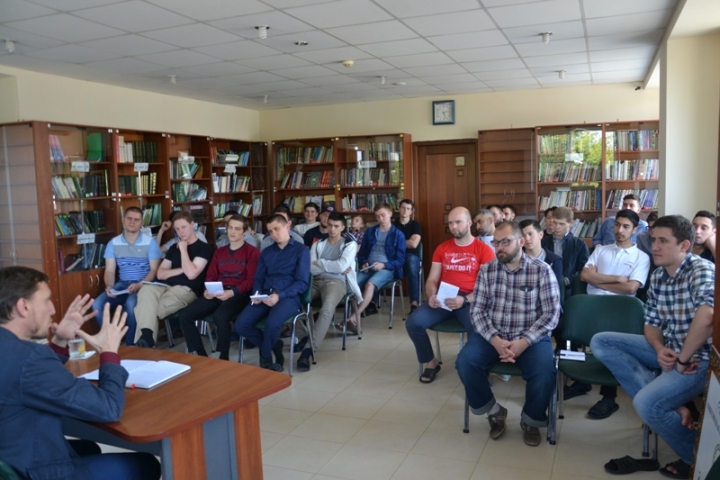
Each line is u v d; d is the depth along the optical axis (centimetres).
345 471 297
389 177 801
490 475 288
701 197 464
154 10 388
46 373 179
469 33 468
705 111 457
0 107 560
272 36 463
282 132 878
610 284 395
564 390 395
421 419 364
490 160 759
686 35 447
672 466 281
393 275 615
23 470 177
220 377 233
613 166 706
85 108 619
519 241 340
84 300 269
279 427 356
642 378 294
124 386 201
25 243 531
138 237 543
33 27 421
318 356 511
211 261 512
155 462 224
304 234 691
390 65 585
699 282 271
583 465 296
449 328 413
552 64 596
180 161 710
